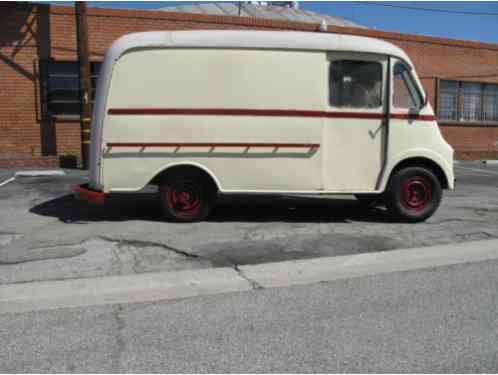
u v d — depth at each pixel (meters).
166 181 7.06
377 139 7.20
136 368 3.29
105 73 6.75
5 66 13.93
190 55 6.80
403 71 7.24
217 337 3.75
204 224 7.18
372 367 3.31
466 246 6.16
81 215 7.70
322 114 7.03
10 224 7.05
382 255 5.75
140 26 14.93
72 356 3.45
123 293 4.59
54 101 14.48
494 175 14.42
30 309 4.27
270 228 6.99
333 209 8.44
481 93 20.91
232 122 6.90
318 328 3.91
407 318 4.11
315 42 6.96
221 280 4.88
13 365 3.32
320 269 5.28
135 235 6.47
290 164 7.05
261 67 6.89
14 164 13.48
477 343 3.66
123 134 6.81
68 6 14.20
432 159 7.33
